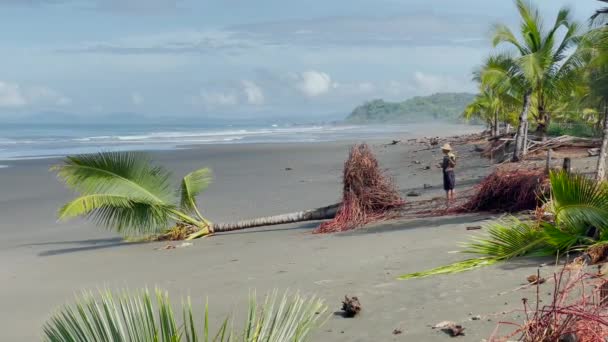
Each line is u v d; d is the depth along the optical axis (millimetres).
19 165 37312
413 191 19641
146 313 2654
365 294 6980
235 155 43125
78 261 12500
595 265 6773
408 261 8742
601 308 3502
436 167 27000
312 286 7812
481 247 7895
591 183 7766
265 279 8719
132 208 14727
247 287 8281
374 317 6035
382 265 8680
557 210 7797
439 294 6539
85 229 17000
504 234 7887
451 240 10133
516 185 13039
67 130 149750
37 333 7230
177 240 14758
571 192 7719
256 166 34125
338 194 21109
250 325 2934
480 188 14297
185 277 9680
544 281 6324
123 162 14898
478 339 4977
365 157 14891
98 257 12836
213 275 9547
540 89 24797
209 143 64188
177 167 34594
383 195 14695
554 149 24734
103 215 14797
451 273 7391
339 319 6113
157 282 9477
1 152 51812
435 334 5281
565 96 25297
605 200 7617
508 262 7539
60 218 13938
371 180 14820
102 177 14594
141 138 81812
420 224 12766
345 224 13836
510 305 5750
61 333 2625
